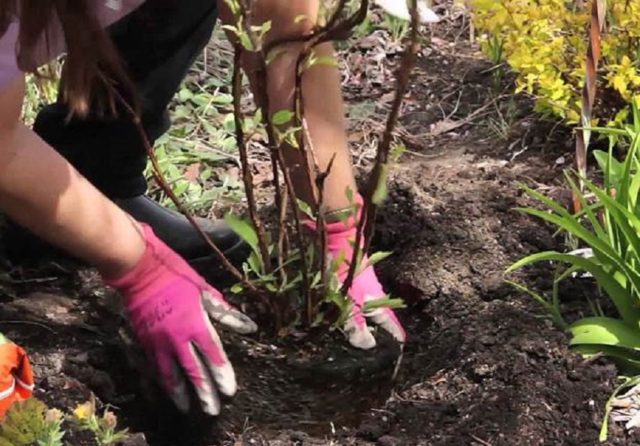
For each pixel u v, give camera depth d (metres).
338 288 1.96
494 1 2.48
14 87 1.72
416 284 2.20
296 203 1.87
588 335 1.94
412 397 1.98
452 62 2.98
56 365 2.00
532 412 1.87
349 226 1.98
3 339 1.72
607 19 2.51
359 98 2.89
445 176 2.48
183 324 1.90
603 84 2.50
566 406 1.88
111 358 2.05
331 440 1.95
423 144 2.69
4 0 1.58
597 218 2.18
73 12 1.62
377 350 1.99
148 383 1.99
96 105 2.15
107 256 1.86
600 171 2.45
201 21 2.22
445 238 2.27
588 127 2.11
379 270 2.26
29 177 1.76
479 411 1.89
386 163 1.82
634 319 1.95
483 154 2.62
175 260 1.94
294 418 1.98
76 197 1.81
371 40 3.07
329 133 1.96
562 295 2.10
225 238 2.28
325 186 1.97
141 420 2.00
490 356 1.98
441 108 2.82
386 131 1.79
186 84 2.88
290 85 1.90
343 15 2.03
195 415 1.95
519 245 2.25
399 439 1.88
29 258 2.28
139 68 2.19
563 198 2.34
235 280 2.23
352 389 1.98
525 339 1.99
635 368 1.95
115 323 2.13
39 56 1.71
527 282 2.16
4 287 2.21
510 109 2.71
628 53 2.50
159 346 1.91
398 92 1.75
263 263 1.95
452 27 3.13
